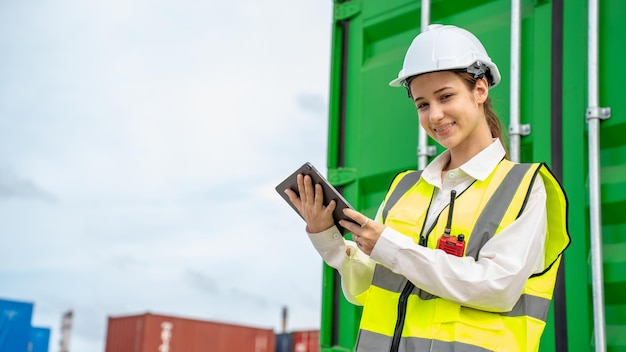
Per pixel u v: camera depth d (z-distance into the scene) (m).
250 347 22.80
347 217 2.42
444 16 3.75
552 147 3.18
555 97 3.21
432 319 2.30
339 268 2.58
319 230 2.51
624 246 2.95
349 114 4.02
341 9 4.17
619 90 3.05
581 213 3.03
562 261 3.03
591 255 2.94
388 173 3.78
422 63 2.41
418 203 2.52
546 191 2.38
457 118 2.39
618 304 2.94
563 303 3.00
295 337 23.52
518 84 3.29
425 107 2.45
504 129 2.65
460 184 2.45
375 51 4.05
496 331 2.25
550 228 2.39
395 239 2.28
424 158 3.58
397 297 2.41
